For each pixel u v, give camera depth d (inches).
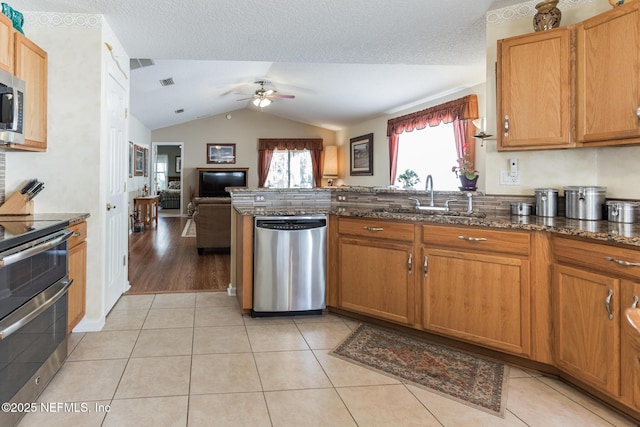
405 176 268.5
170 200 532.1
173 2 106.3
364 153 385.4
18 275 67.4
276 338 109.6
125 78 145.3
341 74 249.9
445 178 262.5
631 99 83.2
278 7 110.3
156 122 404.8
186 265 204.7
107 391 80.4
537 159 110.6
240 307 134.0
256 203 151.8
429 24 122.6
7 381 63.4
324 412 73.8
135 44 138.2
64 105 111.7
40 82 105.6
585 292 77.3
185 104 355.6
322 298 127.7
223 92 347.3
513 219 98.0
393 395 80.2
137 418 71.1
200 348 102.3
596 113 89.9
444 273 101.3
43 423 69.1
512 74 102.1
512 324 91.0
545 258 86.4
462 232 97.6
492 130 116.4
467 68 207.6
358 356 98.3
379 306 115.5
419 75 227.1
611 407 75.9
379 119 355.3
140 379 85.5
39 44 110.6
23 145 96.1
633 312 31.5
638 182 95.0
